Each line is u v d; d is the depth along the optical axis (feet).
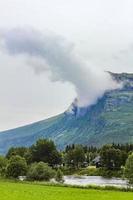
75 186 543.80
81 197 387.55
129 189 510.99
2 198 352.08
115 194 429.79
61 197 378.73
